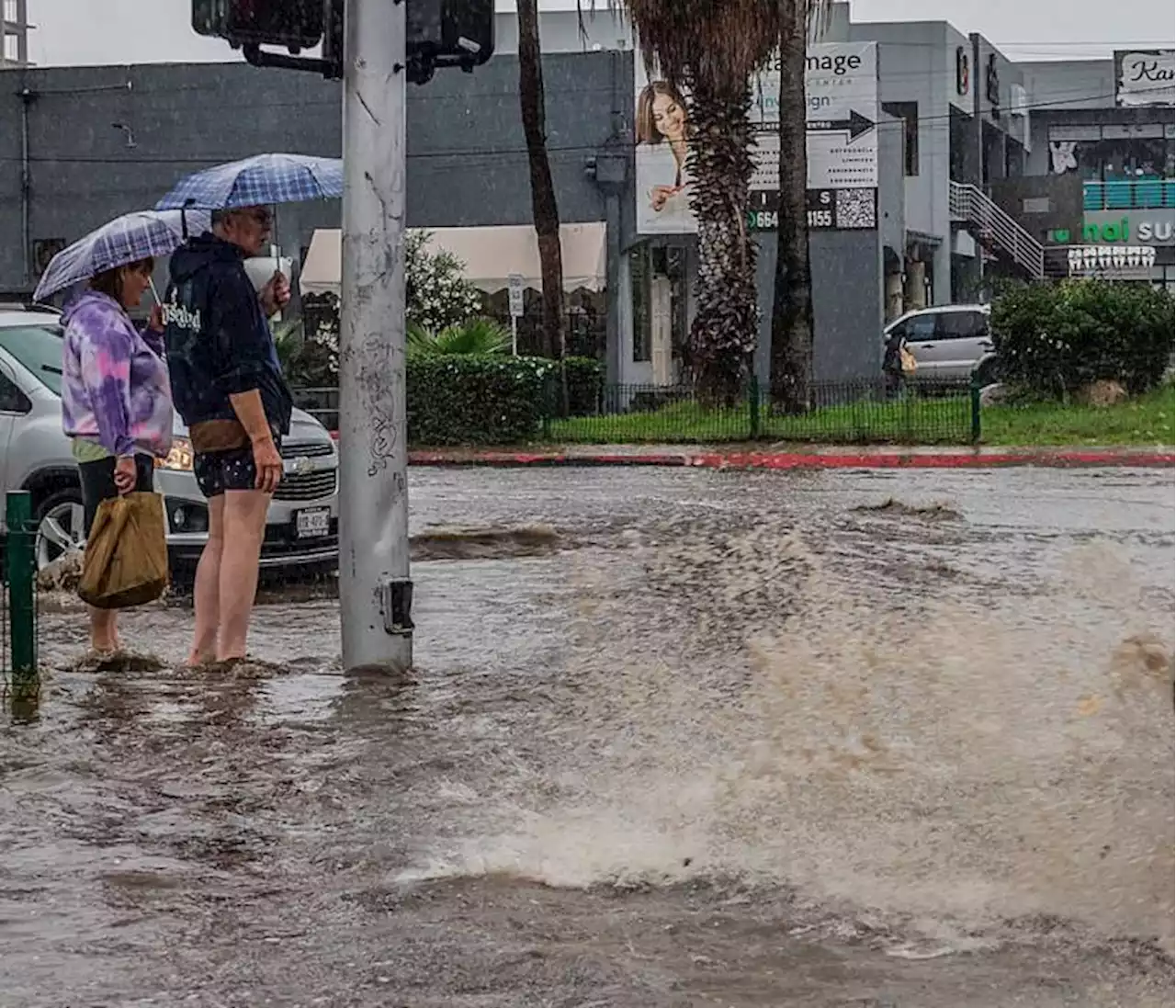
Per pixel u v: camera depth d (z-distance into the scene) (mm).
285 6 9133
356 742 7805
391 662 9523
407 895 5699
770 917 5422
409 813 6668
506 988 4836
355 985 4883
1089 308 34406
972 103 60125
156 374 9531
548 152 43875
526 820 6543
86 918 5500
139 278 9789
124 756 7582
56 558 13500
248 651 10367
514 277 36625
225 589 9664
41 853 6219
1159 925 5262
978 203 60188
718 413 34594
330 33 9320
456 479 26781
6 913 5547
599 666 9531
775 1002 4688
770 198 45469
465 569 14625
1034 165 70375
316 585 14055
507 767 7328
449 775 7227
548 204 37812
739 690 8680
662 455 30703
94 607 9555
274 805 6816
